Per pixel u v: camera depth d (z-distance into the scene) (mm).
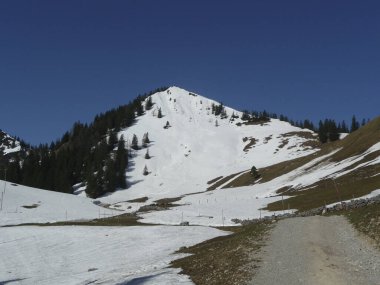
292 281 20359
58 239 56719
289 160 175250
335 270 21375
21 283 36844
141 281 26625
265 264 24328
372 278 19484
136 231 57625
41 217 90125
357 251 24891
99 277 34062
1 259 47781
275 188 121625
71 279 35281
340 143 141375
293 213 65188
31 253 50250
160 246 48125
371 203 43094
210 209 89125
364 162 103250
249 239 33188
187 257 35219
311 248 26703
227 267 25609
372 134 124938
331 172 110000
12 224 80562
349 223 34062
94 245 52000
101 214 101250
